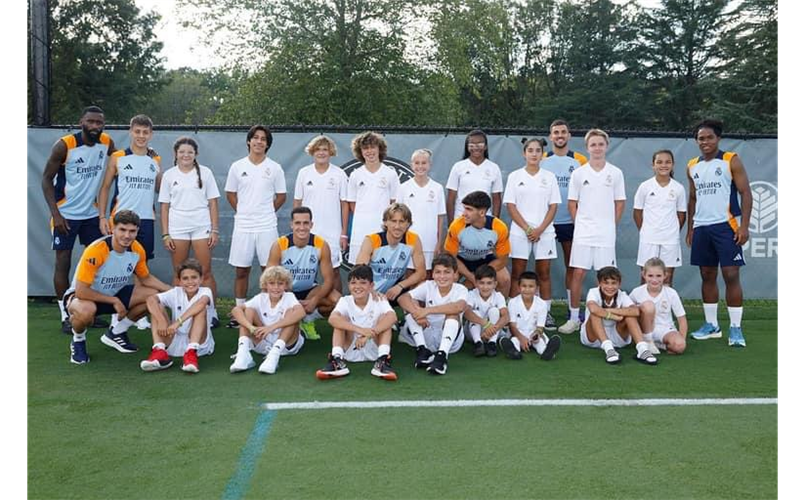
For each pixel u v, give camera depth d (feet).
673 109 98.48
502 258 19.24
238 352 16.06
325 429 12.12
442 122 54.90
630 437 11.83
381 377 15.44
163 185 20.02
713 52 98.58
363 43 52.60
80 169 20.27
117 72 91.45
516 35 123.24
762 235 25.52
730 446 11.44
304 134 24.66
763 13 84.07
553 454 11.04
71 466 10.53
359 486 9.83
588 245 20.38
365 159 20.56
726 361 17.31
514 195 20.76
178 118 135.85
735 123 75.36
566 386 14.93
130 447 11.28
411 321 17.39
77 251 24.17
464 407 13.41
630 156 25.04
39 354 17.43
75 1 88.74
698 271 25.43
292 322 16.47
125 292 17.52
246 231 20.16
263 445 11.35
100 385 14.80
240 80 53.01
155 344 16.11
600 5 109.40
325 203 20.57
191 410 13.15
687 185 25.14
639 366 16.78
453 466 10.53
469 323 18.34
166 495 9.56
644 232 20.59
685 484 9.96
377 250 18.21
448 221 21.71
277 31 51.65
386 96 52.54
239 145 24.57
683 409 13.37
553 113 102.63
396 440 11.60
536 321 18.28
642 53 103.24
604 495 9.59
